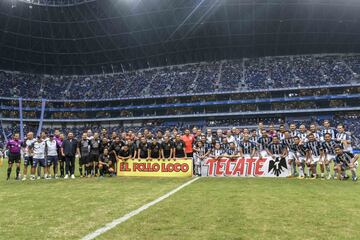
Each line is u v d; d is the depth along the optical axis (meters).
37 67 65.00
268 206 6.89
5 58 61.06
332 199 7.75
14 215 6.20
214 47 58.81
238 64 60.41
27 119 57.12
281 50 58.62
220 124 54.94
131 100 59.09
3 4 51.50
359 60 55.84
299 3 47.97
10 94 57.81
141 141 14.63
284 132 13.92
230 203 7.25
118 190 9.60
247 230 4.99
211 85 56.28
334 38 54.91
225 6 49.25
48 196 8.54
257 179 12.73
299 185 10.59
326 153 12.93
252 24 52.41
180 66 63.56
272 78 54.72
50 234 4.87
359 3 47.06
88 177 14.14
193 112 56.41
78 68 66.56
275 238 4.59
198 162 14.50
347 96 50.28
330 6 48.19
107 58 63.72
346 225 5.29
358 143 44.19
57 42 60.25
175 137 14.35
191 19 52.62
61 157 14.92
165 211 6.43
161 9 51.72
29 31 57.25
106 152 14.47
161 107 57.31
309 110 51.22
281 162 13.73
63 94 62.00
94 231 5.01
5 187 10.70
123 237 4.68
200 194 8.64
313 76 53.28
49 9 54.19
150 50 60.94
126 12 53.19
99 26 56.66
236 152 14.29
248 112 52.84
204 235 4.74
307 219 5.70
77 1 53.03
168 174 14.16
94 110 60.09
